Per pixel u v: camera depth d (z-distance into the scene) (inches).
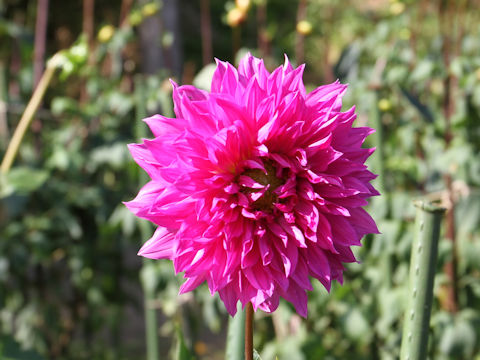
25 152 39.0
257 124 13.4
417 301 14.8
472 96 33.5
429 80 36.3
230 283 13.6
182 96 13.0
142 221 29.8
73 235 37.9
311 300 30.1
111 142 37.0
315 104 13.9
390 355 28.6
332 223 13.5
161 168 12.8
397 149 35.6
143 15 37.1
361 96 32.5
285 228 13.4
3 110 35.6
